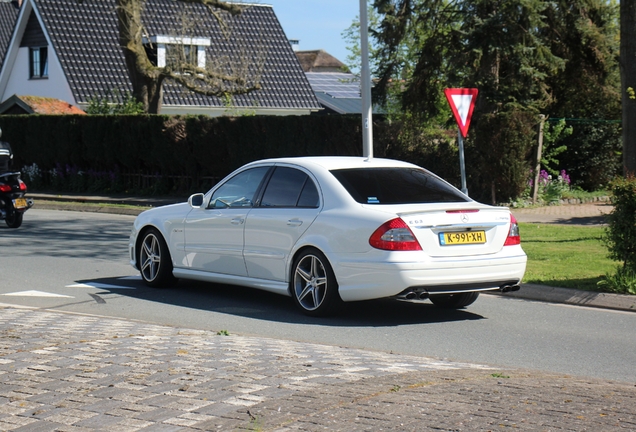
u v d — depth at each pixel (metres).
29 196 27.19
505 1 21.42
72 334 7.05
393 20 23.11
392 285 8.33
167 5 40.81
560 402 4.82
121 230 18.19
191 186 26.50
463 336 8.17
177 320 8.83
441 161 22.14
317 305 8.94
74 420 4.62
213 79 32.03
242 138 24.55
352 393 5.00
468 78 22.02
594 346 7.78
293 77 41.31
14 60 41.50
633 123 14.48
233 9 30.61
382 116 25.48
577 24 23.97
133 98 30.28
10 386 5.29
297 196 9.30
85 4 39.66
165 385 5.26
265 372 5.62
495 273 8.73
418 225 8.41
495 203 21.75
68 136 28.69
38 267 12.75
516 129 21.14
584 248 13.82
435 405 4.70
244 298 10.22
